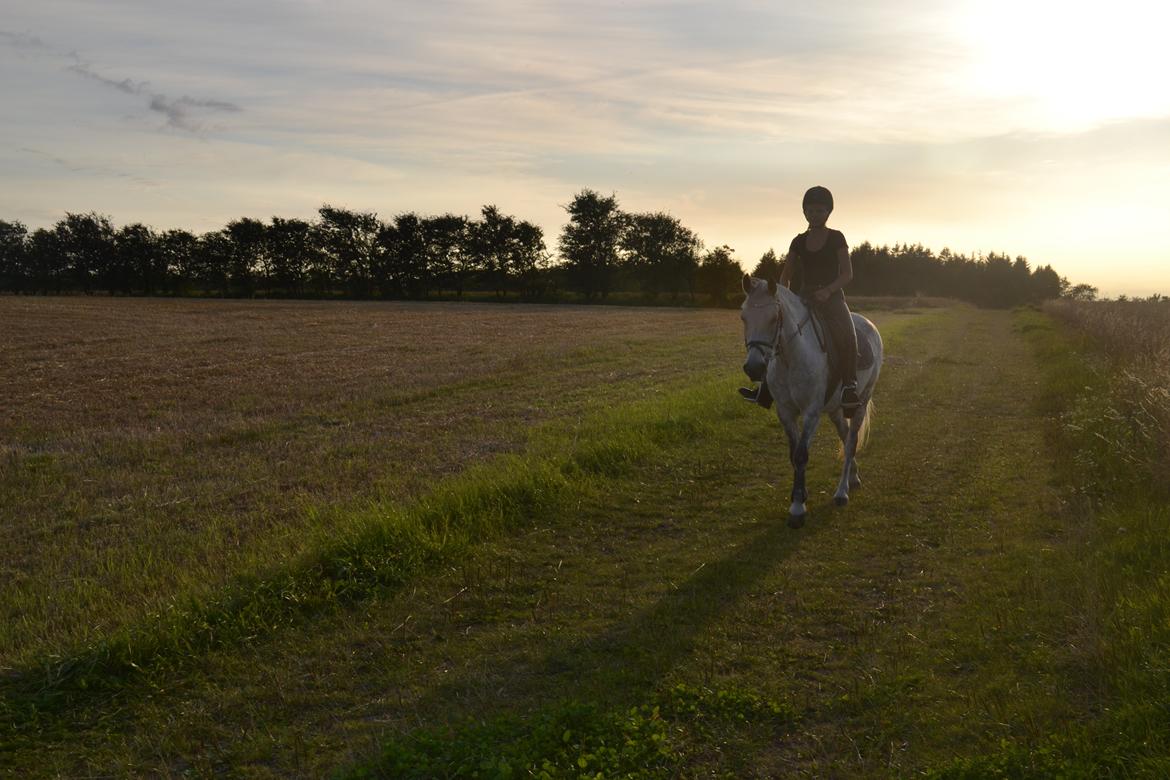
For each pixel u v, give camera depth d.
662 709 3.83
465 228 92.38
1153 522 5.73
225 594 5.07
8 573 5.91
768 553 6.02
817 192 6.92
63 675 4.19
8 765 3.50
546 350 24.11
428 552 5.95
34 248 95.38
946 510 6.99
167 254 92.94
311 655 4.53
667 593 5.32
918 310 57.34
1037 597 4.89
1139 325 18.06
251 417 12.83
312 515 6.83
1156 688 3.56
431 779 3.29
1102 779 3.01
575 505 7.23
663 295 94.75
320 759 3.52
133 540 6.64
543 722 3.64
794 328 6.47
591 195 91.31
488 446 10.23
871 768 3.32
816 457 9.23
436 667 4.38
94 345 25.98
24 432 11.73
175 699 4.06
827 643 4.52
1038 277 114.62
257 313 46.22
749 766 3.39
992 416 11.73
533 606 5.18
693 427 10.43
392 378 17.73
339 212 91.94
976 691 3.85
